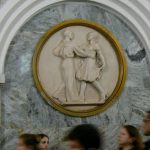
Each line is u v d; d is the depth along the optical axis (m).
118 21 9.32
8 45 8.75
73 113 8.89
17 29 8.84
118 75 9.20
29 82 8.85
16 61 8.84
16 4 8.76
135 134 5.39
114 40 9.17
